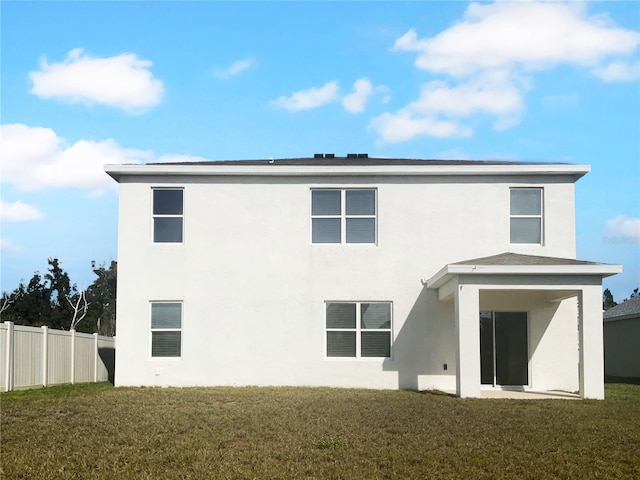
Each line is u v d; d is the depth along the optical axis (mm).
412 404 17172
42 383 21531
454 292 19578
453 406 16844
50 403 16906
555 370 21953
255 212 22578
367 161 25047
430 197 22547
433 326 22125
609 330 35562
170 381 22016
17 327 20125
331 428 13797
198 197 22578
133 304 22250
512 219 22516
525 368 22078
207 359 22125
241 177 22672
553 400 18188
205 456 11344
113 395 18859
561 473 10516
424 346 22078
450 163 23797
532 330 22062
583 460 11320
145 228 22438
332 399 18141
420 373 21984
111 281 55812
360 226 22625
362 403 17328
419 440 12664
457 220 22453
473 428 13844
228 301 22312
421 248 22406
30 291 39125
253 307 22297
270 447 12047
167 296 22266
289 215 22562
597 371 18875
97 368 26625
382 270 22344
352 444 12336
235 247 22469
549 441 12680
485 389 21766
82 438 12719
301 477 10195
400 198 22562
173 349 22234
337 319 22328
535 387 21891
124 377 22000
